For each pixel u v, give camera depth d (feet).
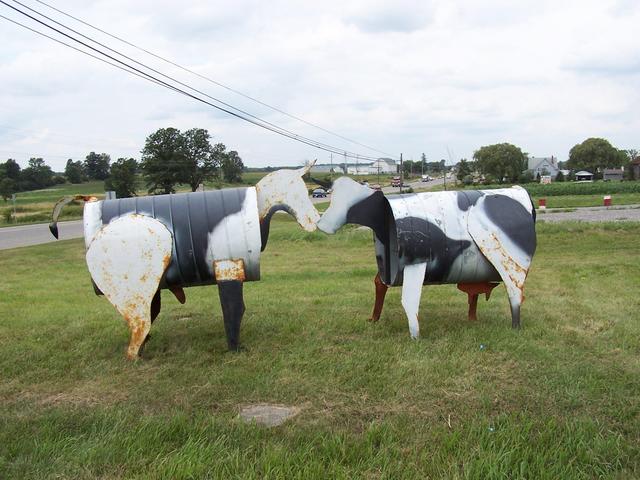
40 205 180.55
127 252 20.15
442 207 22.70
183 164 230.68
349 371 18.53
